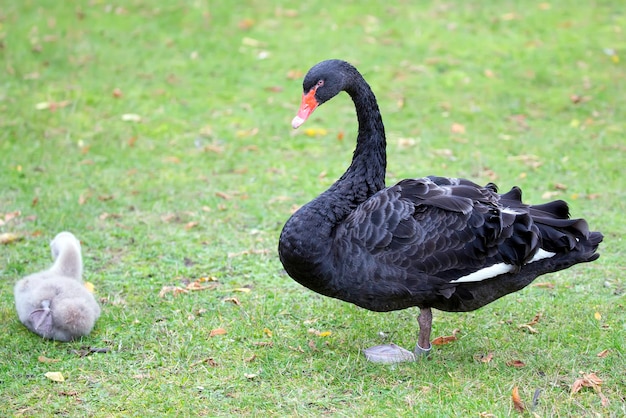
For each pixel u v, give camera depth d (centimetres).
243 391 754
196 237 1098
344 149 1395
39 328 838
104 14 1939
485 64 1723
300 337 856
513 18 1950
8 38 1775
